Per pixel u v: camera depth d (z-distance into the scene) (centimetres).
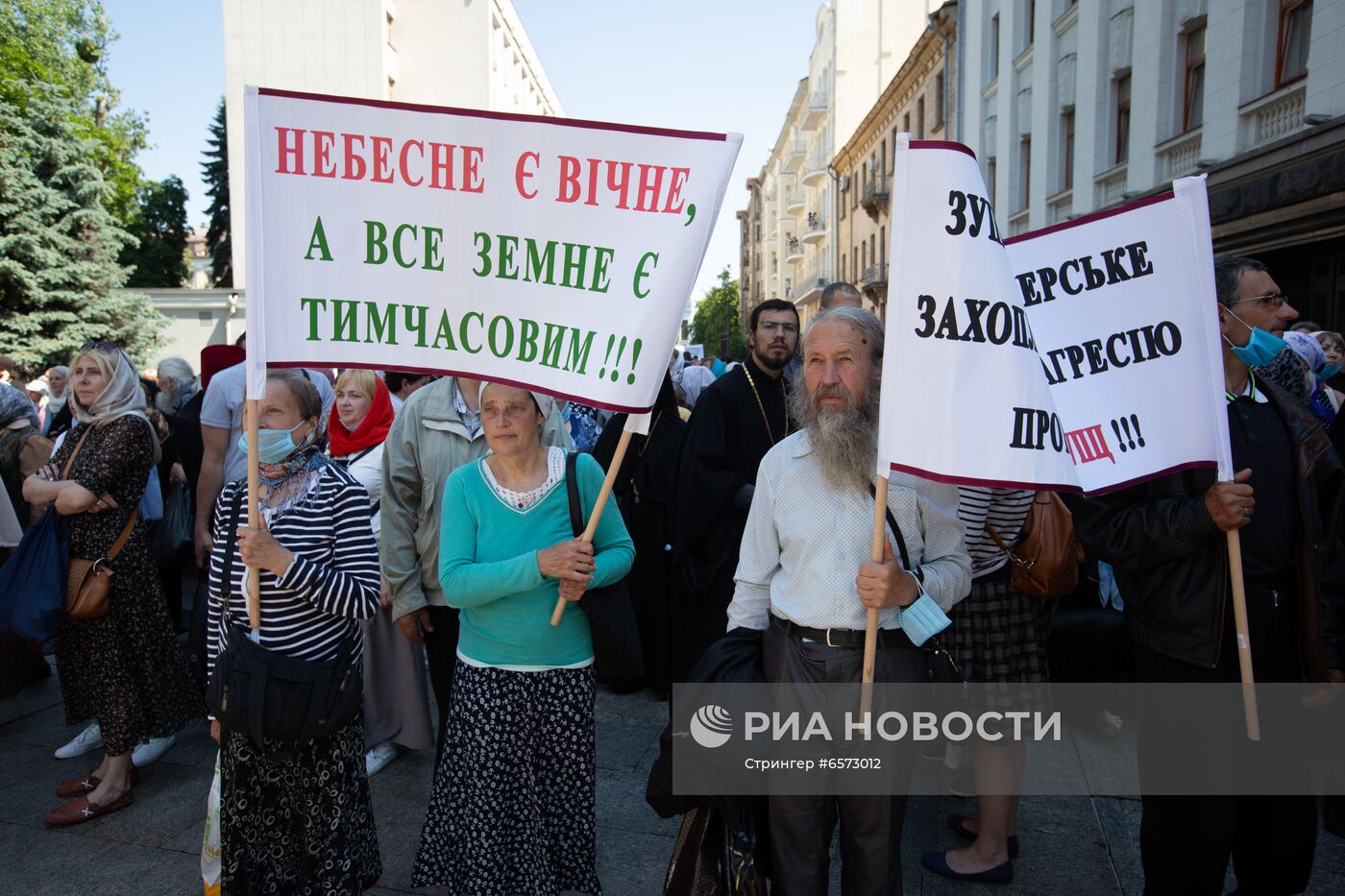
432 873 269
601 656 266
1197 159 1113
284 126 234
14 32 2977
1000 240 218
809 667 223
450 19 3250
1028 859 322
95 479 336
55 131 2352
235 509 258
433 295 244
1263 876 260
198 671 395
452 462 331
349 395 392
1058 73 1530
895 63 3719
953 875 308
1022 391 212
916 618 213
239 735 250
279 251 235
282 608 249
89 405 346
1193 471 246
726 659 234
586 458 281
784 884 225
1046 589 287
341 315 240
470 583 255
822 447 224
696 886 228
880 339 234
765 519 240
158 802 364
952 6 2100
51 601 330
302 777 256
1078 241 256
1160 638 245
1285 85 945
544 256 244
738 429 401
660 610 475
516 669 262
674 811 234
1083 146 1420
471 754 263
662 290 241
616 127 239
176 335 3002
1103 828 343
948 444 209
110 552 346
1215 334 235
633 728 446
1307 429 248
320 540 255
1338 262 904
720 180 240
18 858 322
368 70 2964
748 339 410
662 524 472
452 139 240
